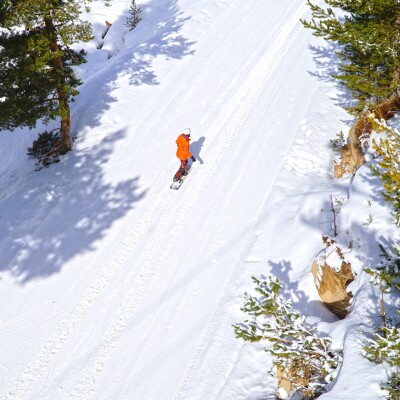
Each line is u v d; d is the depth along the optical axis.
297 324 7.20
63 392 9.86
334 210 10.37
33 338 11.24
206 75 19.62
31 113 15.17
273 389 8.19
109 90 19.91
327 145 13.88
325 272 8.97
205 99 18.17
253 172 13.95
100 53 28.45
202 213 13.29
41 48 14.40
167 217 13.61
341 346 7.16
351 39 10.48
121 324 10.98
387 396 5.82
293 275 10.16
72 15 15.14
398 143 6.05
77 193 15.33
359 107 11.89
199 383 8.83
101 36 30.61
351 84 11.23
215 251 11.86
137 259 12.59
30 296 12.34
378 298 7.51
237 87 18.36
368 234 8.78
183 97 18.67
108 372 9.95
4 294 12.53
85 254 13.21
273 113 16.14
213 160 15.11
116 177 15.60
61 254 13.38
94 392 9.65
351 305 8.17
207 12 24.77
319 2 22.69
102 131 17.83
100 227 13.95
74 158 16.77
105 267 12.66
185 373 9.19
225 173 14.38
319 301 9.27
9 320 11.80
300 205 11.78
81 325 11.27
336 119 14.67
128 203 14.51
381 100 11.88
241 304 9.98
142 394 9.19
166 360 9.66
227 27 23.03
